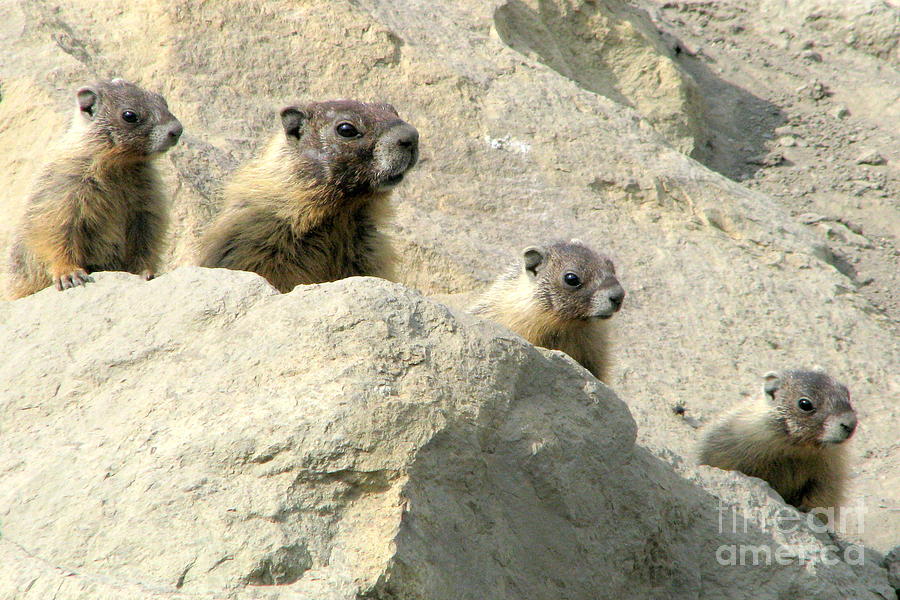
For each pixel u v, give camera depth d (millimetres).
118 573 6648
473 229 19516
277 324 7801
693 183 21828
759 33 33250
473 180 20484
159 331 8148
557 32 27281
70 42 20125
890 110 29672
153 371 7902
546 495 8258
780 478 13836
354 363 7426
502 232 19688
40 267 11750
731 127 29047
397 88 21359
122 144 11570
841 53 32344
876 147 27953
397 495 7000
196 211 17156
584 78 27219
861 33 32281
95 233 11773
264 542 6676
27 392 8047
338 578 6625
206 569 6586
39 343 8453
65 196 11469
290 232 11305
